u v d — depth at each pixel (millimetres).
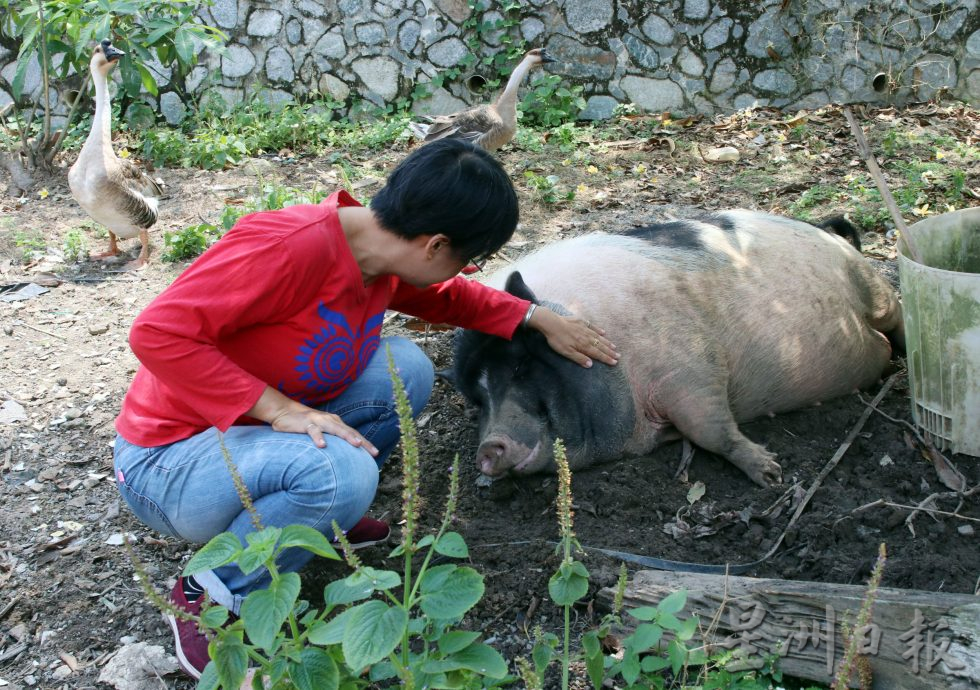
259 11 8867
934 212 6195
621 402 3756
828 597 2623
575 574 2352
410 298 3305
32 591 3357
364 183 7438
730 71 8609
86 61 7738
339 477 2707
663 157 7680
